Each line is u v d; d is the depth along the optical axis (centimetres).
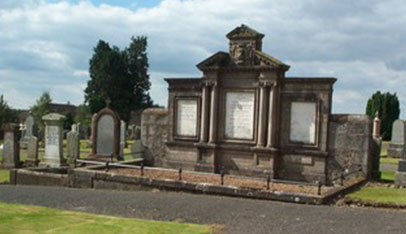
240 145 2155
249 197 1484
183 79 2316
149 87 7850
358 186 1698
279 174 2059
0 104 5744
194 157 2291
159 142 2416
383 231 1009
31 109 5809
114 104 7012
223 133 2205
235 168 2162
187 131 2322
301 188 1593
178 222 1133
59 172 2180
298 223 1101
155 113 2431
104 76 7006
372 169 1967
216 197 1505
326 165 1956
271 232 1012
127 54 7600
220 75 2208
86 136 5788
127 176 1734
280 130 2062
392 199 1388
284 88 2047
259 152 2081
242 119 2155
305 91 1995
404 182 1705
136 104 7456
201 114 2269
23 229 1004
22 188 1741
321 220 1131
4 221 1078
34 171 2038
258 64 2091
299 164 2016
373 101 5922
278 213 1226
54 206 1352
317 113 1966
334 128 1941
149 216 1208
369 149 1888
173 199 1459
